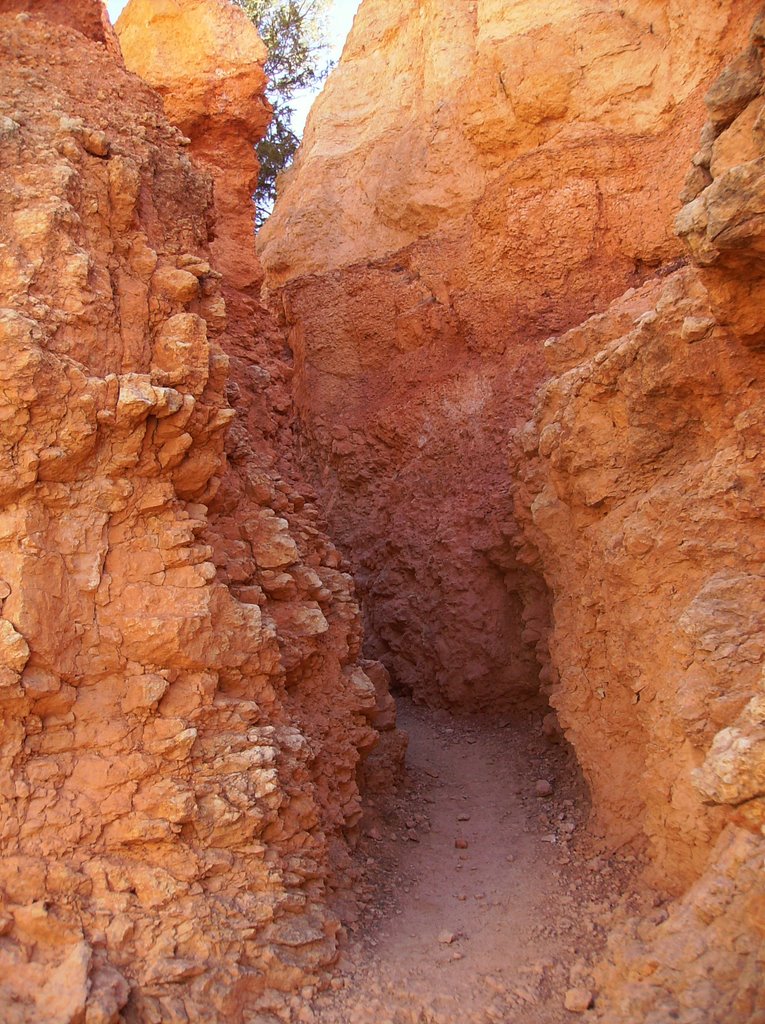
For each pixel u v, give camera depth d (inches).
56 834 194.4
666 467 257.8
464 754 379.9
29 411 199.8
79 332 215.3
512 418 435.5
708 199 193.9
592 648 273.6
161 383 224.4
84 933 187.2
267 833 217.3
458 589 433.1
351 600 303.0
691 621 210.1
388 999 197.2
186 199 259.4
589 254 427.5
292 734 234.5
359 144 548.1
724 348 225.8
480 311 457.4
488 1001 195.6
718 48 394.6
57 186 219.6
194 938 193.6
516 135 453.1
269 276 568.7
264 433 334.6
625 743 261.4
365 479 501.4
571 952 211.3
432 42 510.9
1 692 190.4
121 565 213.6
